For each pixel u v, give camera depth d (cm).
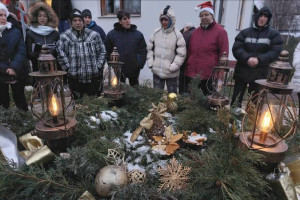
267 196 90
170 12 262
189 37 292
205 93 267
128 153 113
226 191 79
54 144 106
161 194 85
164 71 276
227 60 155
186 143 118
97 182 87
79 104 155
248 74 250
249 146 84
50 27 264
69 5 465
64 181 91
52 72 98
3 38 216
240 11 689
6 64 220
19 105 244
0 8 210
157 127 120
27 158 99
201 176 84
